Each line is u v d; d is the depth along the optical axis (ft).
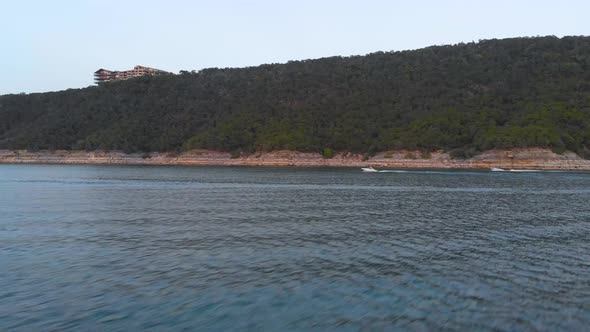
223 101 565.94
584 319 44.45
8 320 43.80
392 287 53.26
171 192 169.07
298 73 576.20
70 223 98.02
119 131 524.11
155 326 42.52
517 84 437.99
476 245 76.18
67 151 523.70
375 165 398.21
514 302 48.70
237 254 69.26
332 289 52.54
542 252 71.26
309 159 430.20
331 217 107.14
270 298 49.52
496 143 353.31
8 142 551.18
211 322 43.37
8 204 131.44
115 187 190.19
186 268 61.26
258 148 453.99
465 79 469.16
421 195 158.92
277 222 99.60
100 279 56.29
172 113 562.25
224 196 154.81
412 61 538.47
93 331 41.50
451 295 50.67
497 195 158.71
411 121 437.17
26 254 69.05
